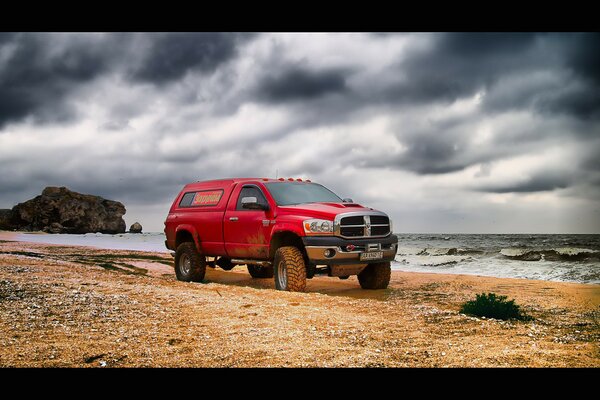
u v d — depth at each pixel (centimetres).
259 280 1197
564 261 1692
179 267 1130
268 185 990
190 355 448
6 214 5844
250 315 629
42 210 5275
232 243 1010
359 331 548
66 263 1198
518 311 639
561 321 601
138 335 519
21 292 719
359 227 889
